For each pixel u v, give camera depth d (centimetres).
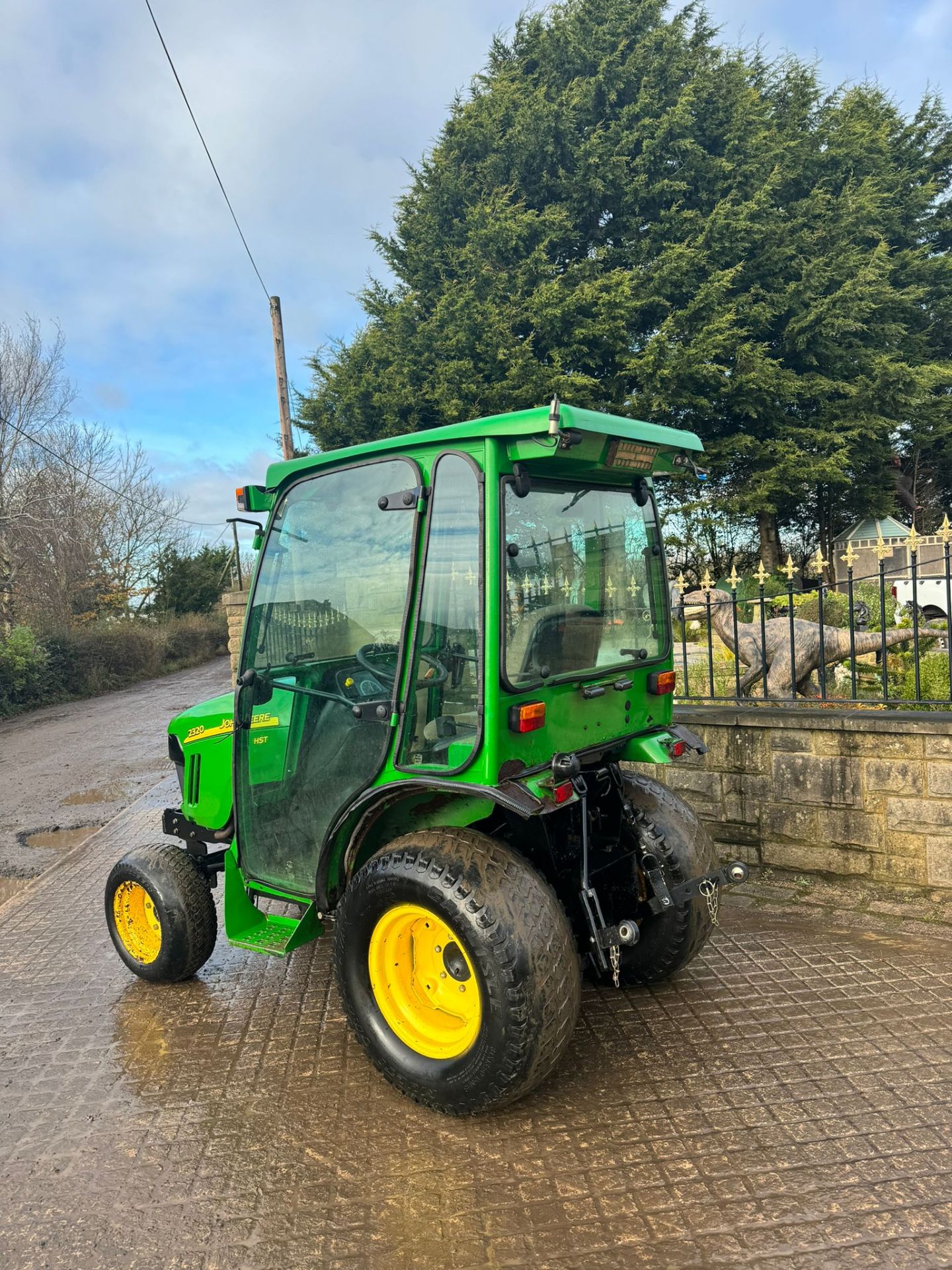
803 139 1888
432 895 259
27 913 520
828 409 1733
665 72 1772
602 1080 291
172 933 373
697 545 1928
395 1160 257
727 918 422
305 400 2053
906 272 1972
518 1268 212
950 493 2356
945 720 412
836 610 844
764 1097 276
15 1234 237
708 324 1641
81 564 2544
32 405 2295
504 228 1705
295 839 333
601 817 349
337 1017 355
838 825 445
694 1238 218
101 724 1573
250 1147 270
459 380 1697
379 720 289
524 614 275
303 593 325
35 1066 330
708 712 478
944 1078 280
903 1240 213
